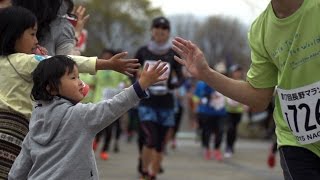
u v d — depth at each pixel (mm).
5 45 3832
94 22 40594
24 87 3789
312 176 3396
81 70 3727
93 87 12398
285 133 3551
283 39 3334
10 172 3523
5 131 3736
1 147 3729
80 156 3287
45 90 3422
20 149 3771
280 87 3436
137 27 43375
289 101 3402
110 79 12305
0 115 3756
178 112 13617
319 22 3219
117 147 13867
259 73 3602
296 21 3252
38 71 3441
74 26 4367
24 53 3869
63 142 3305
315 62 3266
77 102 3494
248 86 3670
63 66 3412
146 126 8148
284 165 3521
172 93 8281
